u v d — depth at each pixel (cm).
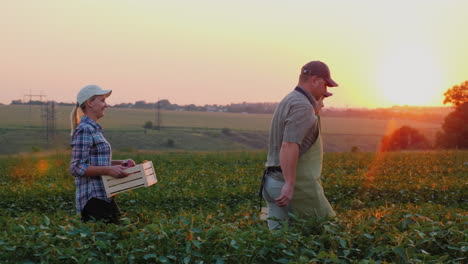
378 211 704
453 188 1341
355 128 17938
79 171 636
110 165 663
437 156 2891
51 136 12262
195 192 1270
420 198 1241
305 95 607
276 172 617
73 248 529
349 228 574
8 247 526
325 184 1384
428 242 536
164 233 536
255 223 666
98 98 654
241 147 13175
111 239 568
